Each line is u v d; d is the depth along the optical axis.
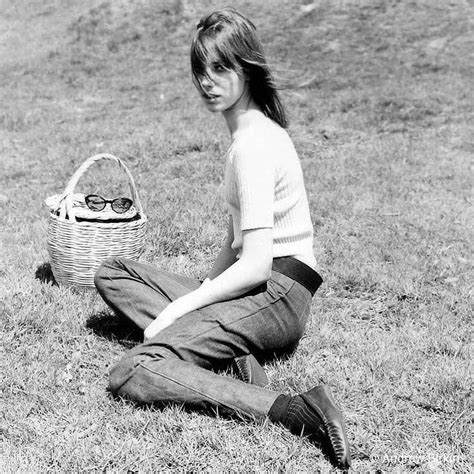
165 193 7.24
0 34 19.69
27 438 3.15
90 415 3.31
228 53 3.24
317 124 10.91
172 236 5.87
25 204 7.04
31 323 4.29
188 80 15.09
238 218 3.46
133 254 4.74
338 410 2.99
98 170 8.42
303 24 18.00
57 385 3.60
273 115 3.47
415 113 11.20
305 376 3.74
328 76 14.25
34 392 3.51
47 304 4.50
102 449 3.06
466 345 4.18
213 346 3.38
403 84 13.33
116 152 9.22
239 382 3.24
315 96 12.77
